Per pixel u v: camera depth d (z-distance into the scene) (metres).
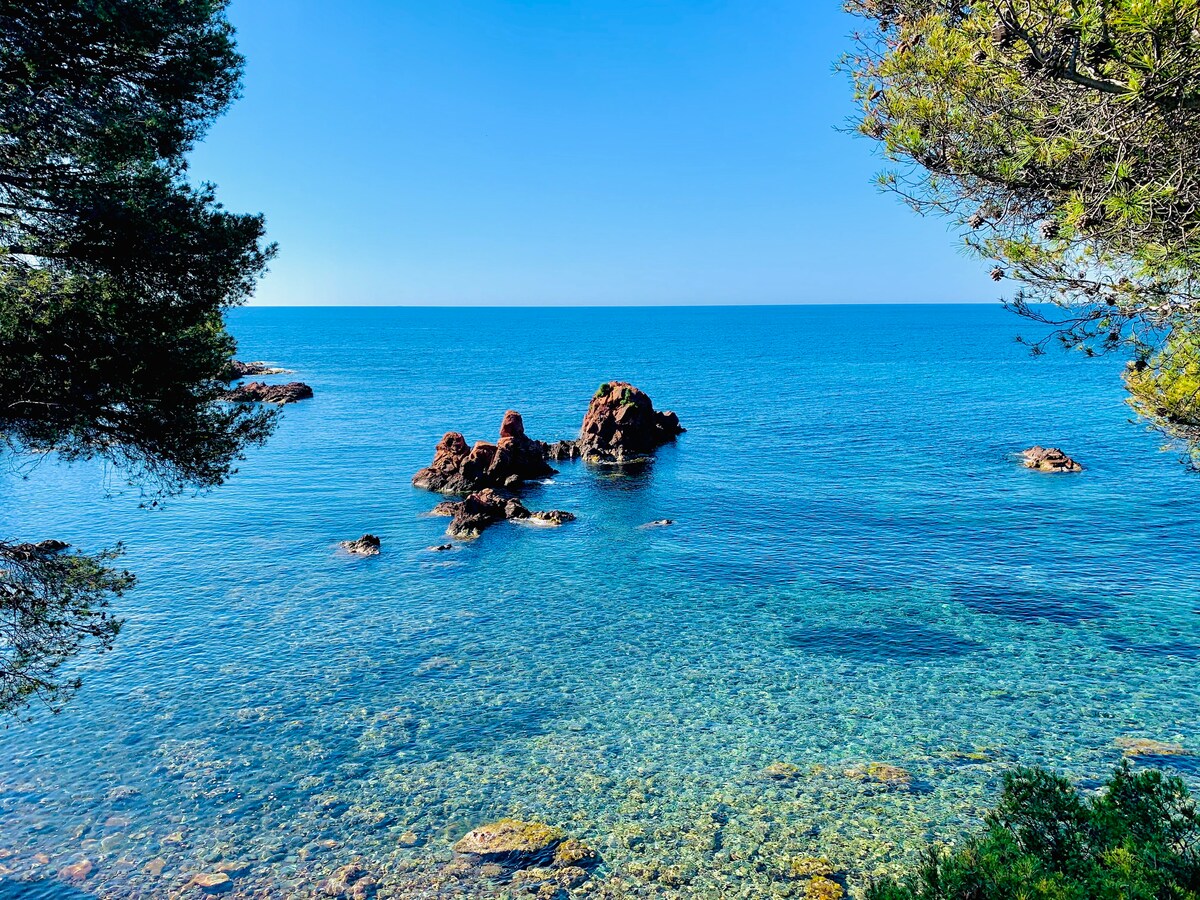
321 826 18.75
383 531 46.44
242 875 16.83
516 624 32.38
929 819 18.86
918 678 27.17
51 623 14.24
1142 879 7.24
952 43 9.25
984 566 38.78
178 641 30.14
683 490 57.66
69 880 16.55
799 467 65.00
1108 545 41.38
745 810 19.42
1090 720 23.92
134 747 22.34
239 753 22.16
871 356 190.88
